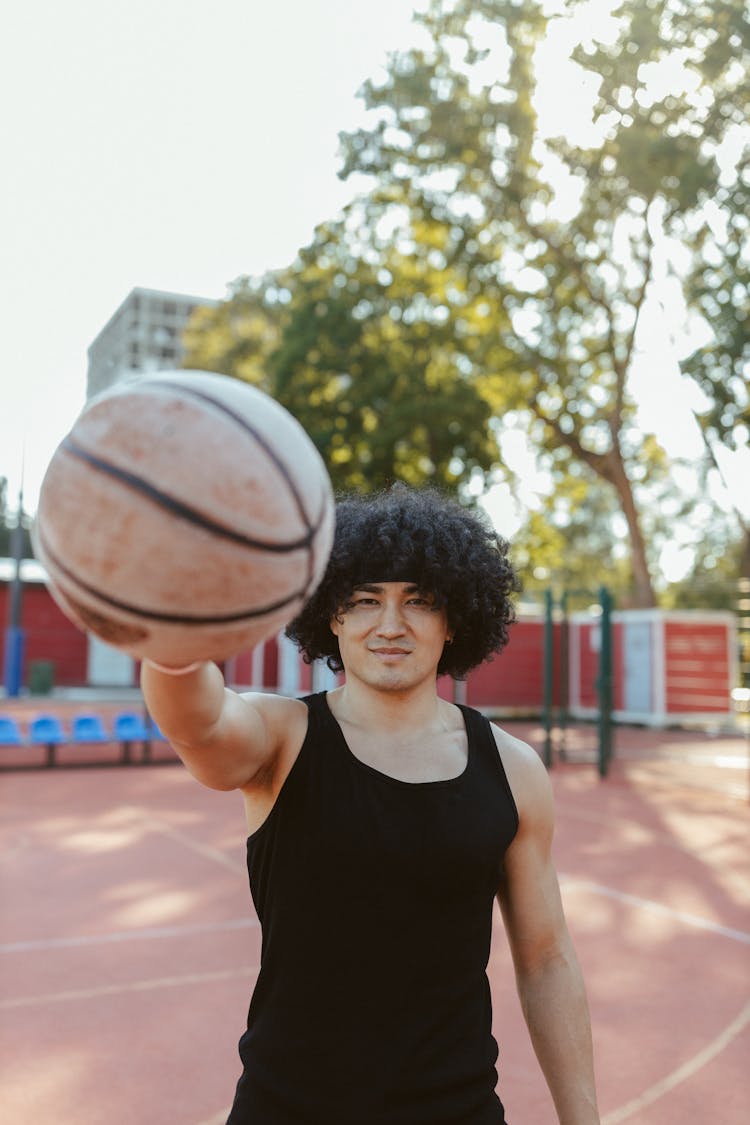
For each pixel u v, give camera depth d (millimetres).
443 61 21688
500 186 21938
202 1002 4777
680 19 18266
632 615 22500
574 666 23750
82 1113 3652
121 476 988
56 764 14328
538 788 1650
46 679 27672
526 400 24734
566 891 7047
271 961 1485
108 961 5363
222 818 10039
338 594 1611
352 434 23125
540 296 23516
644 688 22094
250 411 1060
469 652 1849
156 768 14422
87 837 8922
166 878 7301
